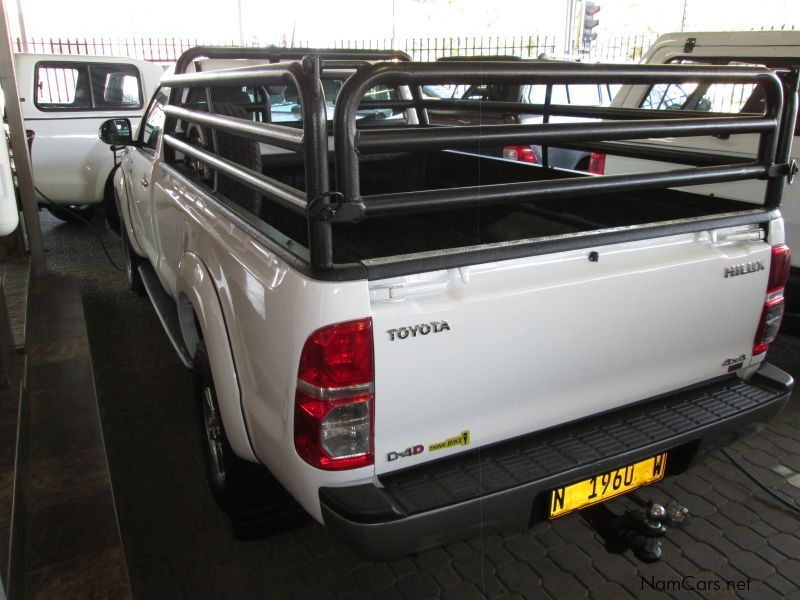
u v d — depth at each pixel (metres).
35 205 5.09
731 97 5.28
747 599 2.41
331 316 1.69
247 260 2.11
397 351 1.77
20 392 2.97
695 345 2.34
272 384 1.92
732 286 2.32
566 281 1.97
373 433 1.81
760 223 2.39
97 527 2.45
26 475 2.65
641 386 2.28
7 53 4.72
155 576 2.49
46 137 6.76
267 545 2.67
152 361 4.25
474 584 2.49
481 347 1.89
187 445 3.34
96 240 7.17
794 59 4.16
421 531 1.80
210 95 3.10
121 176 4.96
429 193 1.78
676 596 2.43
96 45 17.44
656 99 5.22
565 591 2.45
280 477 2.02
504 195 1.89
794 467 3.21
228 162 2.35
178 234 3.11
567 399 2.13
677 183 2.18
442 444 1.94
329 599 2.40
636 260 2.12
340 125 1.63
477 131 1.83
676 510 2.23
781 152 2.34
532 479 1.92
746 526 2.80
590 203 3.16
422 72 1.68
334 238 3.41
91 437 3.04
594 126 1.98
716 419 2.24
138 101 7.30
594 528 2.22
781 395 2.41
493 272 1.89
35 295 4.85
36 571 2.23
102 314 5.04
